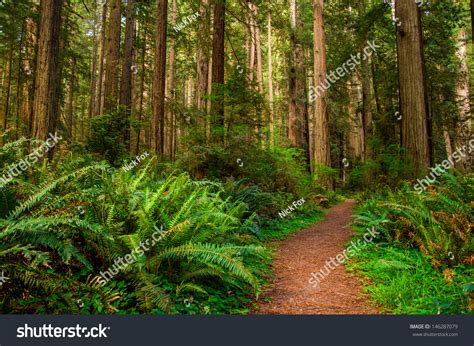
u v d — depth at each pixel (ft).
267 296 13.94
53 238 10.19
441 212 18.94
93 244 11.92
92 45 105.09
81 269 11.68
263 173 34.94
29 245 9.36
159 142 35.91
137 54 85.35
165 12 37.32
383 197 31.99
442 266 15.61
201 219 14.40
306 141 81.97
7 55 70.85
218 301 12.21
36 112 24.13
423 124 30.60
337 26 65.00
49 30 24.80
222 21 39.22
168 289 11.62
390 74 57.11
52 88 24.79
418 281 14.48
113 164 30.78
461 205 19.98
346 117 82.74
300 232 28.76
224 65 40.88
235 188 28.55
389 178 33.94
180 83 114.83
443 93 62.28
